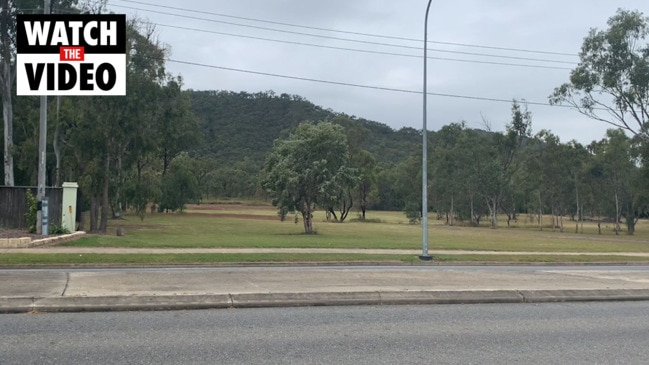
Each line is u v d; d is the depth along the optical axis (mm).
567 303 11203
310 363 6469
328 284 11836
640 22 46094
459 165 88938
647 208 79562
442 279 13273
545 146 79750
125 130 37125
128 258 18641
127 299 9656
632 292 12008
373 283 12172
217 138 159125
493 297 11156
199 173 97000
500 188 84312
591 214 89000
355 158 90062
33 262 16797
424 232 22078
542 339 7965
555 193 80250
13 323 8258
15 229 27703
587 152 77000
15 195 28438
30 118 45219
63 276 12328
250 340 7508
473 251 27172
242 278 12562
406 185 108188
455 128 95812
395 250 26219
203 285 11344
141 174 51906
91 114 36406
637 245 38250
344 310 9836
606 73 47062
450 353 7070
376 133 181750
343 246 27938
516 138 85062
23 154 45750
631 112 47844
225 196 142250
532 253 26406
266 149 154500
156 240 29312
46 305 9156
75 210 29656
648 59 46875
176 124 42344
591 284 12992
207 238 32875
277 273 13781
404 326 8602
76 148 36750
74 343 7172
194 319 8789
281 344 7328
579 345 7652
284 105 175125
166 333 7805
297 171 47188
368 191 93938
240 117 170000
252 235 40125
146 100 38062
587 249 31000
